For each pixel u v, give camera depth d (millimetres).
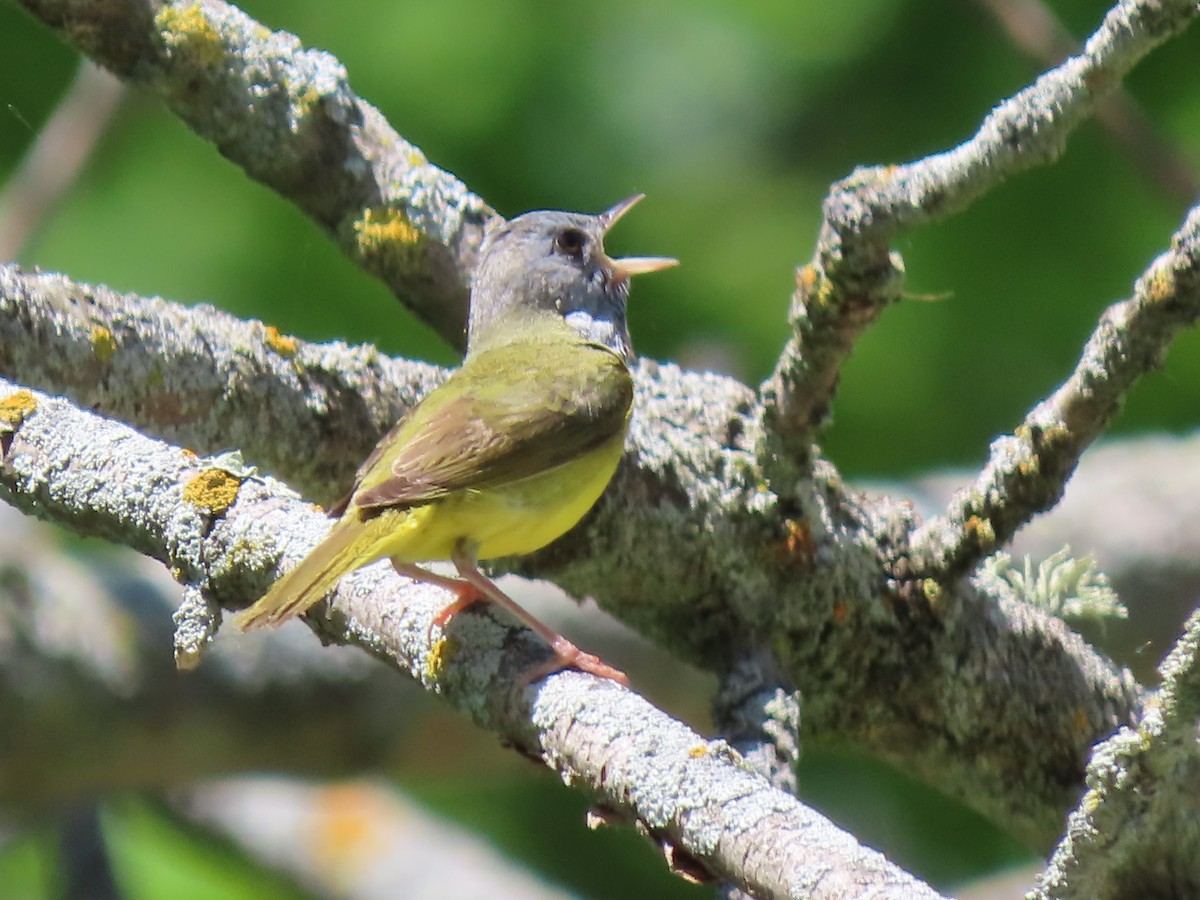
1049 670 8938
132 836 14609
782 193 13531
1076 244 13281
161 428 8008
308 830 14094
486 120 13289
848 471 13266
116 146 13719
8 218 12820
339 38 13398
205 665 10992
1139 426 13852
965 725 8898
